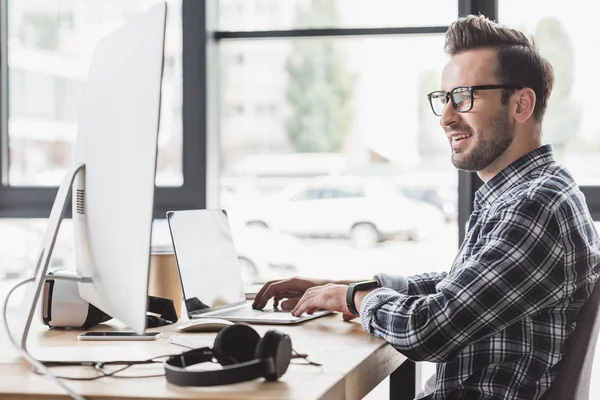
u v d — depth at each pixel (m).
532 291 1.49
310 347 1.58
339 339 1.67
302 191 3.21
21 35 3.33
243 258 3.22
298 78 3.20
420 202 3.11
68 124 3.31
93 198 1.40
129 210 1.25
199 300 2.00
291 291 2.08
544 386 1.54
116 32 1.45
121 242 1.28
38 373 1.33
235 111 3.25
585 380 1.52
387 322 1.58
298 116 3.21
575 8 2.93
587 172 2.94
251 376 1.23
